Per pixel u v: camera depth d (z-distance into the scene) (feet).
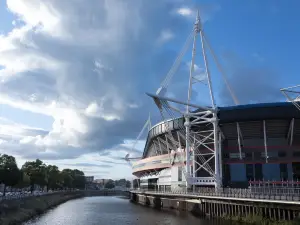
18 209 221.05
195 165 302.25
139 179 570.05
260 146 290.76
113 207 342.23
